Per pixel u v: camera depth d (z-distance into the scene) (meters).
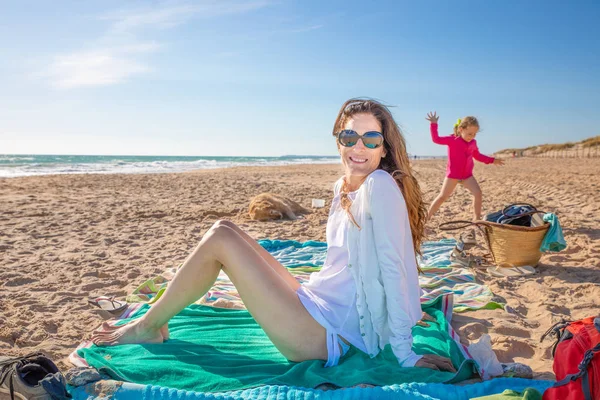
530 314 3.87
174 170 32.88
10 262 5.75
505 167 28.02
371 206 2.59
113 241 6.99
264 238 7.11
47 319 3.80
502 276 4.84
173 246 6.64
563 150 55.50
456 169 6.73
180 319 3.46
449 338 2.90
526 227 4.88
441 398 2.37
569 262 5.32
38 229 7.90
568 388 2.11
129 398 2.36
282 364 2.75
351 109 2.79
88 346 3.07
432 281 4.68
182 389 2.53
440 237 6.84
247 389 2.49
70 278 5.08
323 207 10.38
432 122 6.77
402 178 2.83
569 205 9.68
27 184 15.83
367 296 2.72
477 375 2.72
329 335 2.67
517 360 3.05
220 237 2.59
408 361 2.66
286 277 3.01
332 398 2.32
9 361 2.40
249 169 33.62
